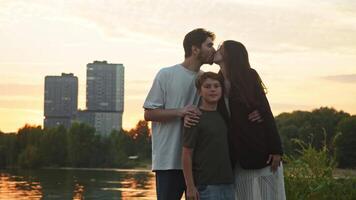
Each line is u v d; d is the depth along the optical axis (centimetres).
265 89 593
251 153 580
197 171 574
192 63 614
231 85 584
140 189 7394
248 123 580
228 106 588
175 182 610
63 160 14150
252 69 593
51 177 10125
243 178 591
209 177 568
